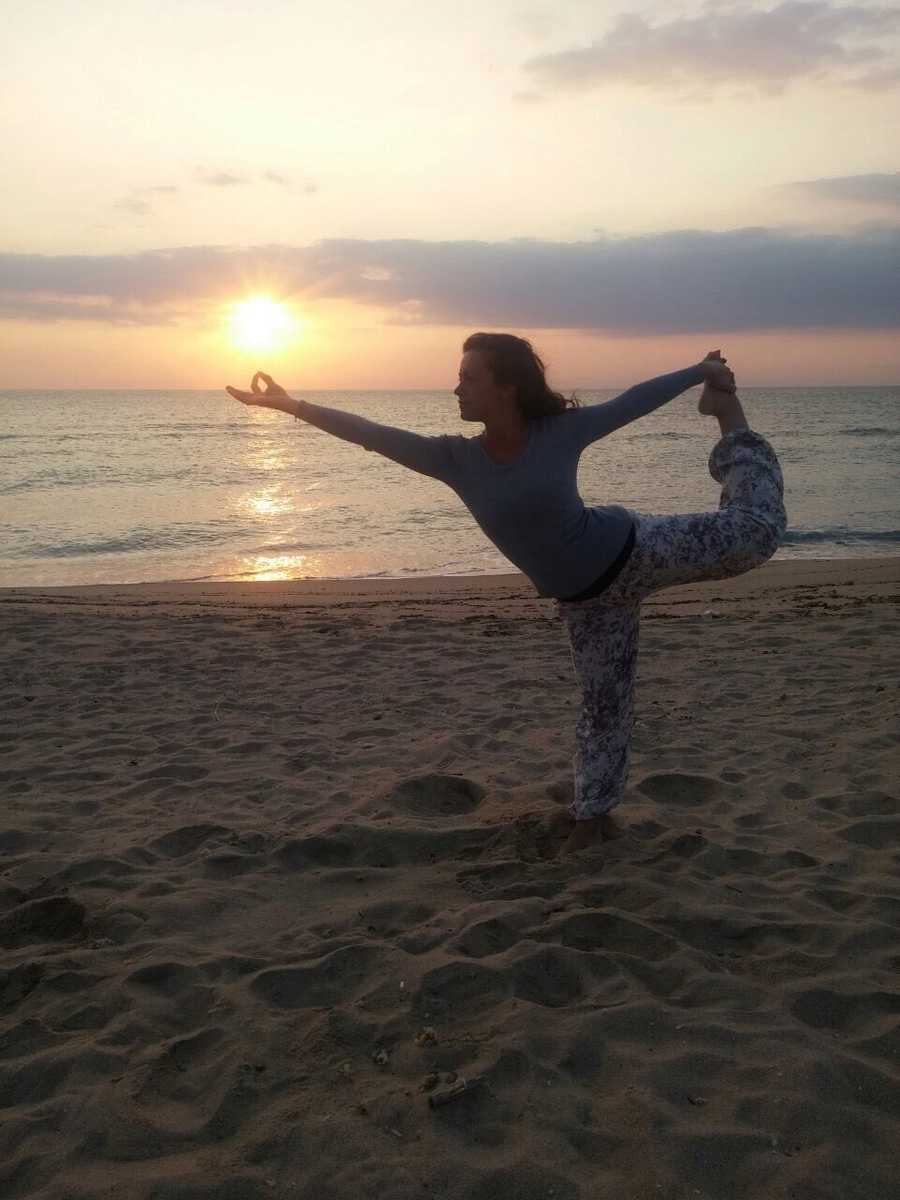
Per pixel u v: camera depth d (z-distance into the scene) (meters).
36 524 22.61
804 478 30.94
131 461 40.59
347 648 8.30
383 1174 2.27
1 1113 2.56
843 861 3.96
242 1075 2.65
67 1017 3.00
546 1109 2.48
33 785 5.13
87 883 3.91
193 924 3.58
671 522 3.39
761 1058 2.67
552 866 3.93
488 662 7.69
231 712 6.45
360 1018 2.90
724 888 3.71
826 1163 2.27
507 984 3.06
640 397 3.34
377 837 4.28
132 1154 2.38
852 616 9.59
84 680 7.29
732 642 8.28
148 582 15.52
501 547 3.41
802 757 5.20
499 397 3.14
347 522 23.28
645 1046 2.74
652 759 5.22
